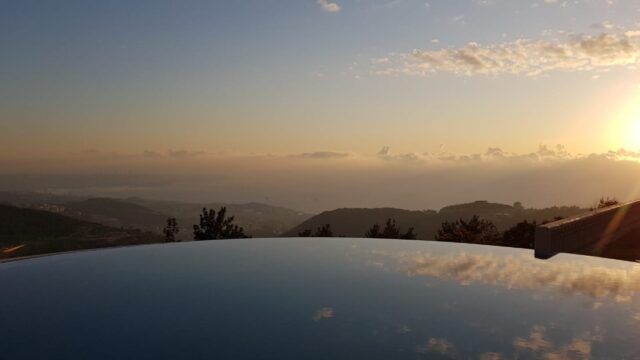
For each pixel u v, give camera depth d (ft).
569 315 14.65
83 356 11.09
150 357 10.96
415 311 15.06
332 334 12.64
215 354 11.12
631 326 13.53
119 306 15.89
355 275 21.44
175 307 15.64
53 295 17.69
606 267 23.84
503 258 26.96
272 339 12.23
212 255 28.07
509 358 10.94
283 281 20.02
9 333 12.95
